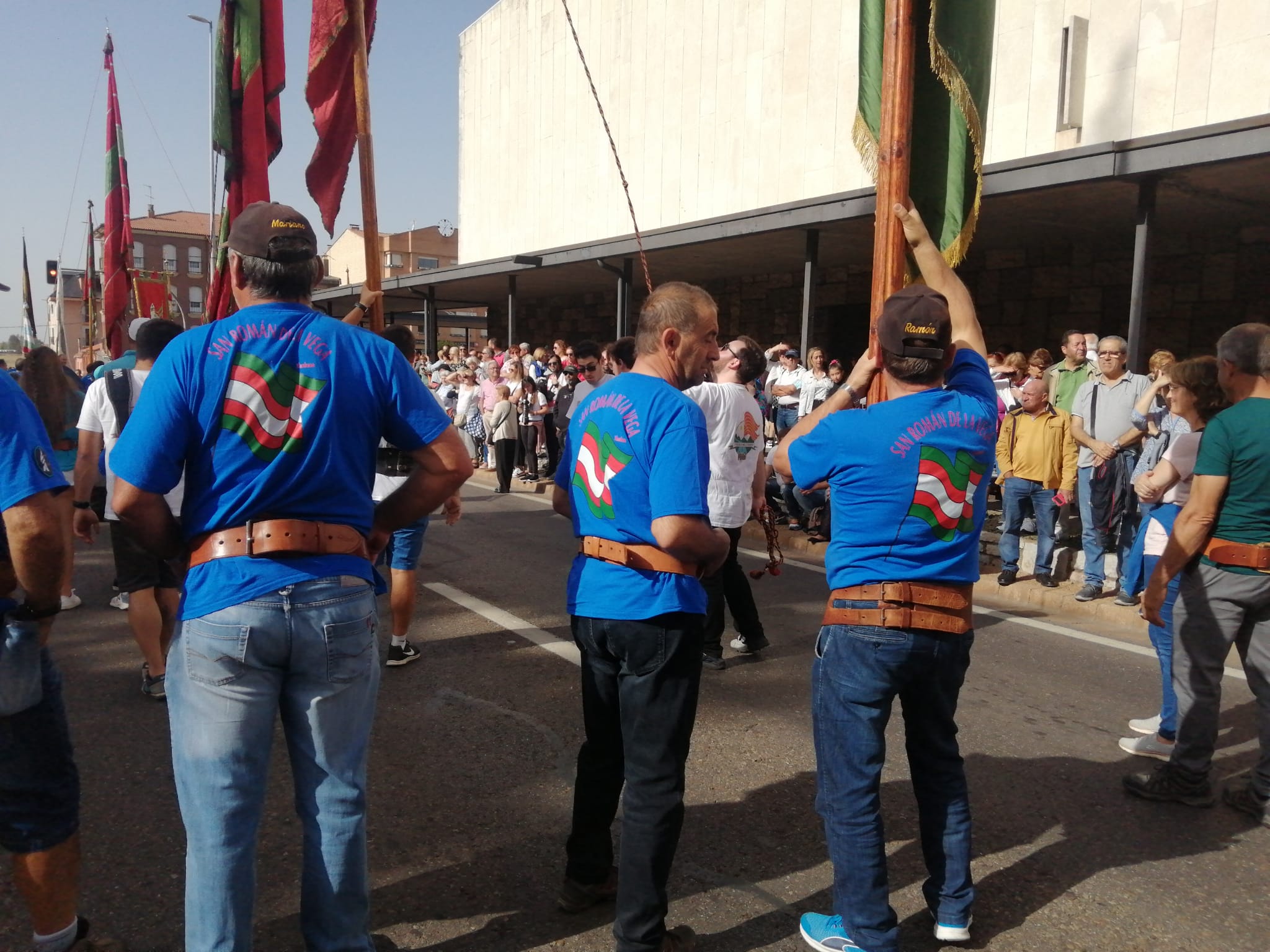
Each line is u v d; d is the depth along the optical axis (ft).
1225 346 11.37
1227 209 35.53
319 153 18.88
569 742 13.61
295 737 6.84
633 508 8.32
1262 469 11.00
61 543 7.43
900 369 8.36
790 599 23.03
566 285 73.05
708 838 10.96
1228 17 32.09
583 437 8.79
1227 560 11.34
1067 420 24.12
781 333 60.85
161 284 54.44
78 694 15.48
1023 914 9.55
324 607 6.70
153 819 11.20
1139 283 29.73
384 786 12.17
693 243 46.14
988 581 25.84
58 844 8.10
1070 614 22.88
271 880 9.86
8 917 9.27
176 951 8.67
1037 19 37.63
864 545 8.38
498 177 77.82
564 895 9.39
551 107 70.23
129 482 6.57
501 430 42.16
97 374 20.77
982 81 12.64
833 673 8.46
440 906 9.48
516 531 31.81
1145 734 14.26
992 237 44.11
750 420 16.63
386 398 7.20
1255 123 25.59
